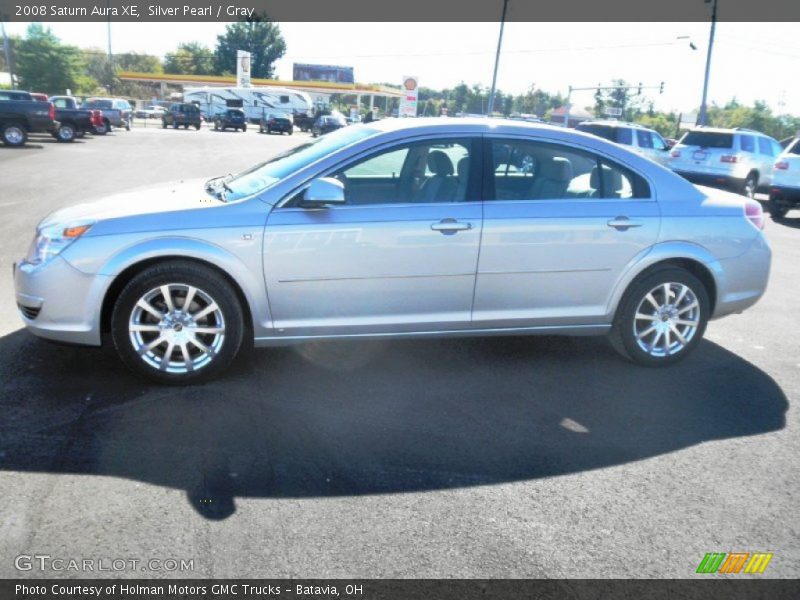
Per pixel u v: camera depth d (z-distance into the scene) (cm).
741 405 457
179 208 429
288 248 428
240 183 474
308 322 443
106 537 286
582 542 301
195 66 10125
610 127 1988
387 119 512
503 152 470
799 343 599
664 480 357
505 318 474
